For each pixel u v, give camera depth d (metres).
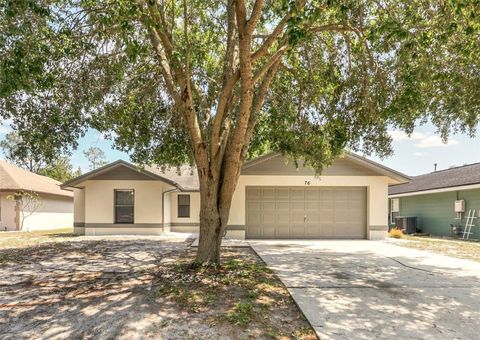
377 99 7.80
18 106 8.05
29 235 16.48
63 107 8.41
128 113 9.61
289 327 4.35
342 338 3.98
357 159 14.27
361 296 5.65
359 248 11.57
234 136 7.05
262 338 3.99
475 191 16.27
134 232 16.12
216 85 9.50
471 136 8.42
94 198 16.09
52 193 22.94
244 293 5.69
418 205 21.14
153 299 5.38
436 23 5.80
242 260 8.95
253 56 6.60
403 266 8.30
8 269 7.83
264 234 14.45
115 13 5.72
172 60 6.79
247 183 14.34
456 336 4.06
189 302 5.19
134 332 4.15
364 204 14.62
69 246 11.89
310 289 6.04
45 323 4.45
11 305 5.17
